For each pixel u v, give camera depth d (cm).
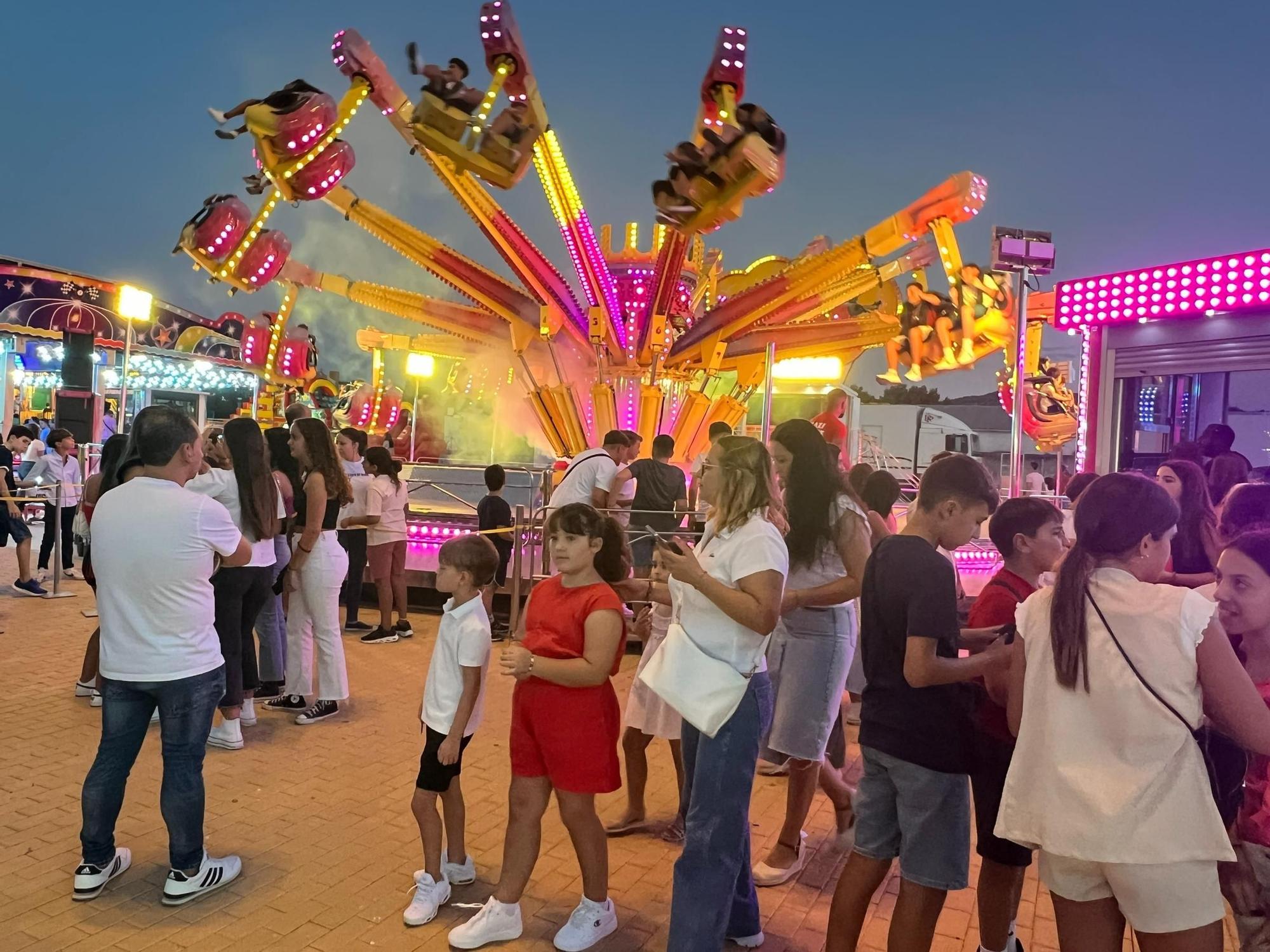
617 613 310
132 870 369
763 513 286
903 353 1360
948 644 263
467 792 464
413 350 1814
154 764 485
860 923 282
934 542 278
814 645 365
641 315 1288
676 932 272
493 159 900
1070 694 218
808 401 1644
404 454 1903
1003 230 815
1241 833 231
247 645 550
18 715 559
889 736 269
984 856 296
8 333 1778
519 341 1274
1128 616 212
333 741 535
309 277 1288
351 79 973
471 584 348
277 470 615
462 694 338
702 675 272
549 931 332
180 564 334
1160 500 217
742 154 793
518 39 911
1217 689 206
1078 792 212
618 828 421
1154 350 859
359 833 410
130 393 2173
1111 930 221
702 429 1286
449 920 338
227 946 315
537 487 1070
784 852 383
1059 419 1880
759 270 1592
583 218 1193
